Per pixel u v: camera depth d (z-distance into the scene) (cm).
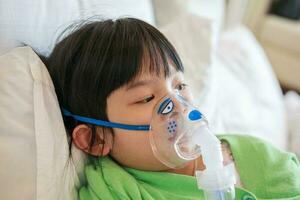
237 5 183
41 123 68
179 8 139
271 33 220
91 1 96
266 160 82
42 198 65
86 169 77
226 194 64
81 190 75
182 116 69
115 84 71
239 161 82
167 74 73
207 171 65
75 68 73
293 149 125
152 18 126
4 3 79
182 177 75
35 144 66
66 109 77
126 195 71
